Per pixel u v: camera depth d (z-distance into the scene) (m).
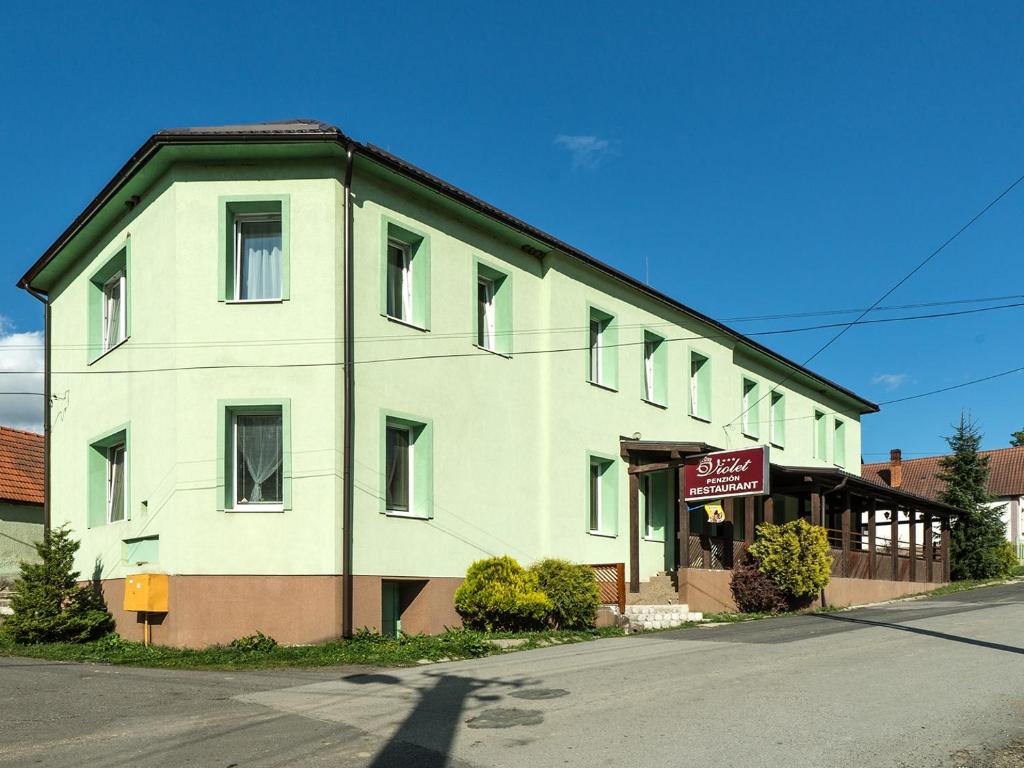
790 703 9.35
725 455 20.16
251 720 8.80
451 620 16.36
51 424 20.20
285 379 14.77
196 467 14.59
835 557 25.75
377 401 15.44
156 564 15.09
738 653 13.40
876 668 11.64
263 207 15.33
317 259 14.97
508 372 18.50
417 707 9.40
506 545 17.91
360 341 15.25
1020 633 15.58
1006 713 8.84
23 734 8.29
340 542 14.45
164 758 7.43
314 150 14.96
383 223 15.97
